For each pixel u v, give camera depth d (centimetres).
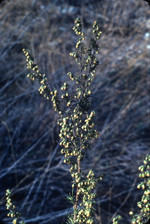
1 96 728
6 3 865
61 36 907
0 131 712
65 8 1033
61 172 669
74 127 188
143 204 151
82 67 189
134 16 1016
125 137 804
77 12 1020
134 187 647
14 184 632
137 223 149
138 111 874
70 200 186
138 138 832
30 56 192
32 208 595
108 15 975
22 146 734
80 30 187
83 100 185
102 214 587
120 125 824
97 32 189
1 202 545
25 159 693
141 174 151
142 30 981
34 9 949
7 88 795
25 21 896
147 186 151
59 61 828
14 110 748
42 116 717
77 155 190
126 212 594
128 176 676
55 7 988
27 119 747
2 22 824
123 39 909
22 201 599
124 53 886
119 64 885
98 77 805
